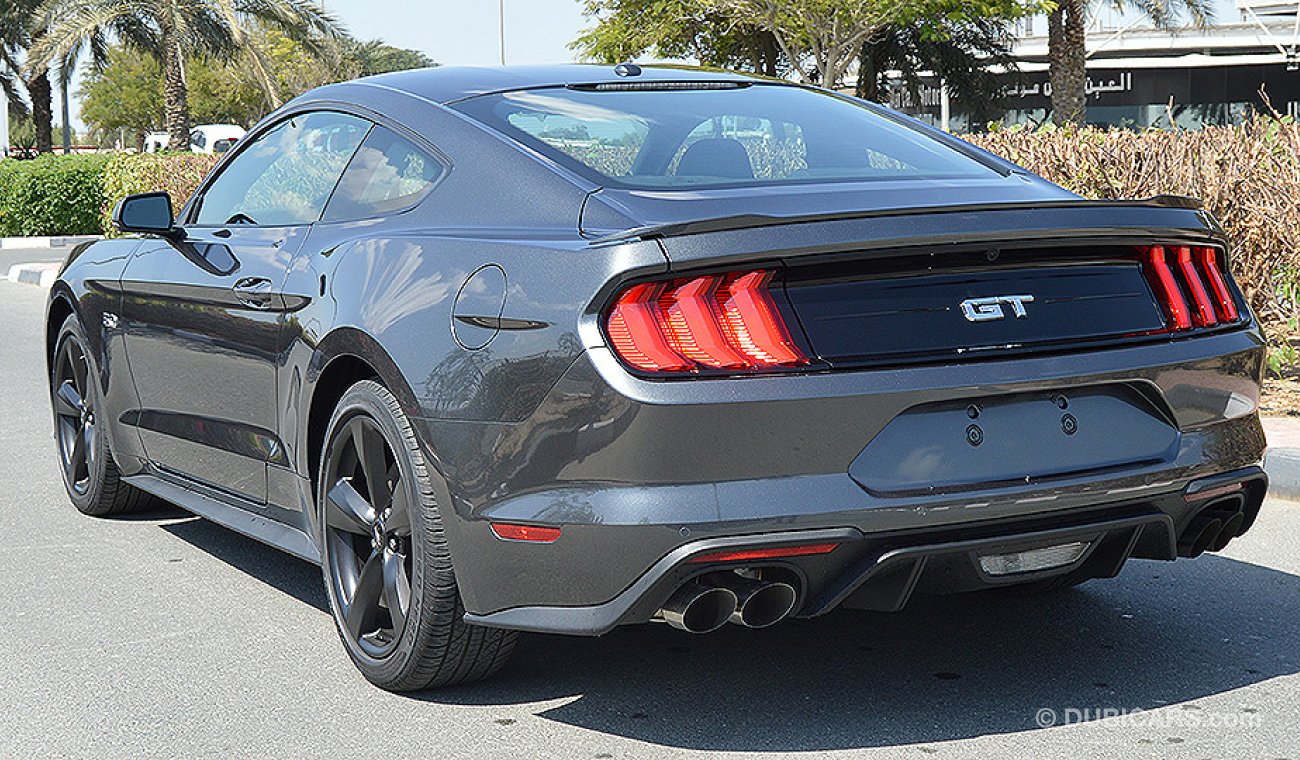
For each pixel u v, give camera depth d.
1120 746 3.51
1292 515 5.89
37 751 3.63
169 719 3.83
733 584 3.28
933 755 3.46
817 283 3.32
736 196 3.68
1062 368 3.43
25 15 45.38
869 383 3.27
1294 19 53.59
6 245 29.97
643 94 4.42
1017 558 3.54
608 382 3.22
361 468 4.08
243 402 4.59
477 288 3.55
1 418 8.86
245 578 5.19
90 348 5.71
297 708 3.88
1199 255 3.80
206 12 36.12
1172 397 3.62
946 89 49.38
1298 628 4.41
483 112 4.18
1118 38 55.84
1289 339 8.73
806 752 3.49
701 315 3.24
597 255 3.32
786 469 3.24
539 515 3.36
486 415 3.46
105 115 82.94
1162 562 5.16
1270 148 8.40
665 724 3.70
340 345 3.96
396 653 3.86
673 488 3.21
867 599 3.46
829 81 37.19
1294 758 3.43
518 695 3.92
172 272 4.99
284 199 4.72
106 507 6.06
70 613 4.79
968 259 3.44
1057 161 9.33
